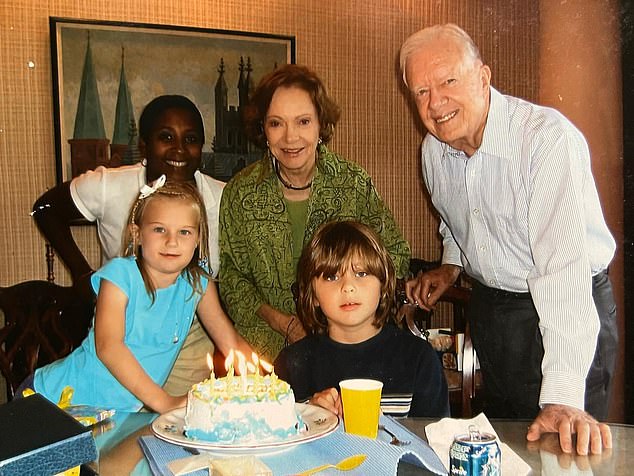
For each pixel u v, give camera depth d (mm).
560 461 1074
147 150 3363
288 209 2096
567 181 1519
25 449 811
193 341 2070
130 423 1298
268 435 1095
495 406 2008
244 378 1235
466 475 910
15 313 2283
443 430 1165
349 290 1600
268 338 2090
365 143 3771
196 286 1739
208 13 3445
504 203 1699
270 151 2047
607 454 1103
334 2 3660
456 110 1652
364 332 1672
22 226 3227
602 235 1702
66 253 2678
